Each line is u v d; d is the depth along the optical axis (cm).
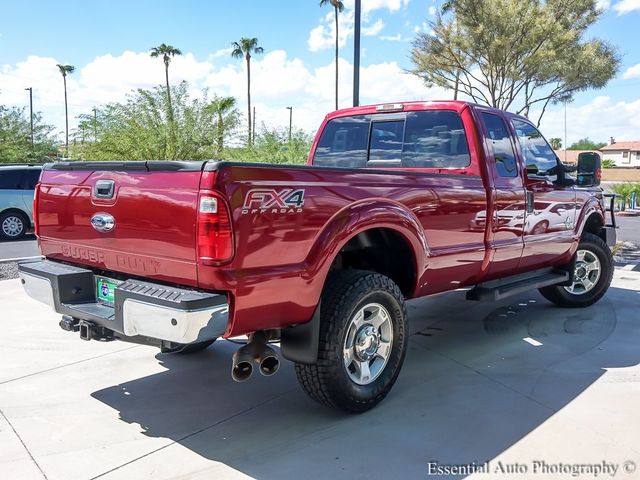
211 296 300
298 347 349
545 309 654
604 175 6022
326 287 360
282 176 320
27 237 1444
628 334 556
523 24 1235
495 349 511
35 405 394
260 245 310
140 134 1517
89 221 364
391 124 538
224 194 295
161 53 4322
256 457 324
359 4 973
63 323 380
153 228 321
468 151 483
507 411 380
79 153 1695
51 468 313
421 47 1351
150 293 311
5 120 2692
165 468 313
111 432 355
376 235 407
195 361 483
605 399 399
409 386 425
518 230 516
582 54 1284
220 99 1656
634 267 933
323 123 593
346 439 343
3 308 655
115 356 493
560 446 333
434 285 443
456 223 442
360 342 372
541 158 568
